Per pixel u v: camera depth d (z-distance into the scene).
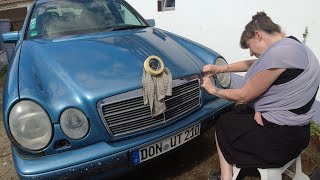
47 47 2.31
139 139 1.85
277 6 3.08
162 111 1.88
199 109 2.18
